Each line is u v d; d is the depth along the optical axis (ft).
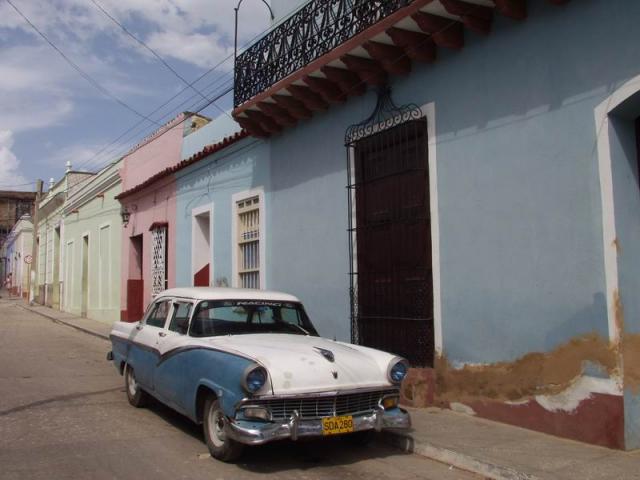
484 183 23.57
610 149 19.35
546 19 21.49
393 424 18.95
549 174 21.12
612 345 18.93
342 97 31.35
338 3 29.53
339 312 31.37
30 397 28.50
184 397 20.53
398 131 27.84
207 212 46.01
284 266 36.35
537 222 21.45
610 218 19.17
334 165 32.24
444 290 25.13
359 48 27.22
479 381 23.38
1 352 45.80
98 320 73.51
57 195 100.94
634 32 18.76
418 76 26.96
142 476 17.28
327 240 32.58
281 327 23.16
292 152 36.04
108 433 22.08
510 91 22.70
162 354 22.61
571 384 20.07
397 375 19.57
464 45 24.71
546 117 21.34
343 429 18.01
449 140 25.23
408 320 26.68
